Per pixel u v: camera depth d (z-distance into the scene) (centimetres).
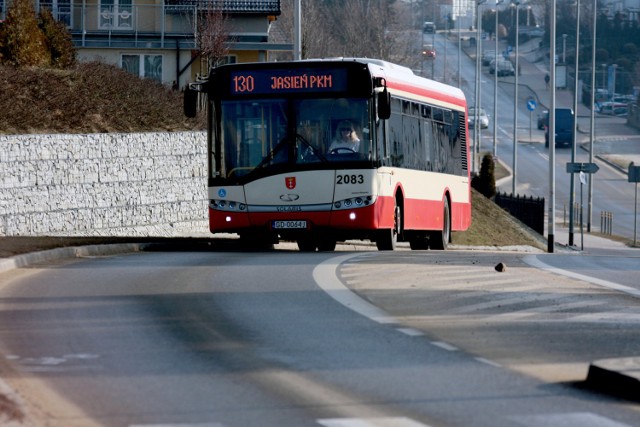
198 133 7931
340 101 5138
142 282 3634
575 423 1847
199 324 2791
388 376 2203
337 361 2347
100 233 6869
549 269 4247
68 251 4706
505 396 2042
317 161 5138
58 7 10362
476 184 13562
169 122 7925
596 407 1964
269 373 2220
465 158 6975
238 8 10919
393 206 5416
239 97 5188
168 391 2055
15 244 4706
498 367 2306
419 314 2989
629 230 13388
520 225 11431
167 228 7506
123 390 2061
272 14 10994
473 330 2755
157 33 10481
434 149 6247
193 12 10500
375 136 5153
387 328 2758
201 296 3284
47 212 6438
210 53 10400
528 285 3625
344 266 4156
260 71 5181
